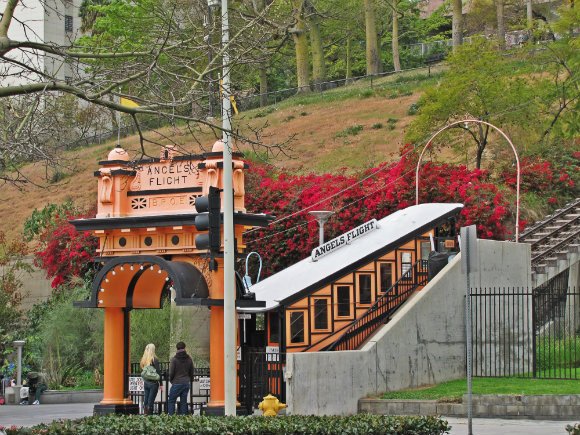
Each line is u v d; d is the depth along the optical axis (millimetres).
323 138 60656
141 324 35094
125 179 25359
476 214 36531
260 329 29391
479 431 21156
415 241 29703
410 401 24562
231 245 22438
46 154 18188
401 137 57781
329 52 85000
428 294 27750
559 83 50281
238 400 25328
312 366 24141
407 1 88812
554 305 32469
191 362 24188
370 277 28422
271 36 23062
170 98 20984
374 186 40031
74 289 41938
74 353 40062
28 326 45438
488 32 84062
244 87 32656
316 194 40156
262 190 41500
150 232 24859
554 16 82000
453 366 28297
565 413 23453
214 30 22047
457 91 43250
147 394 24594
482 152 46031
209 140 55625
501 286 29641
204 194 24469
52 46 17375
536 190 41938
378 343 26125
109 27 50656
